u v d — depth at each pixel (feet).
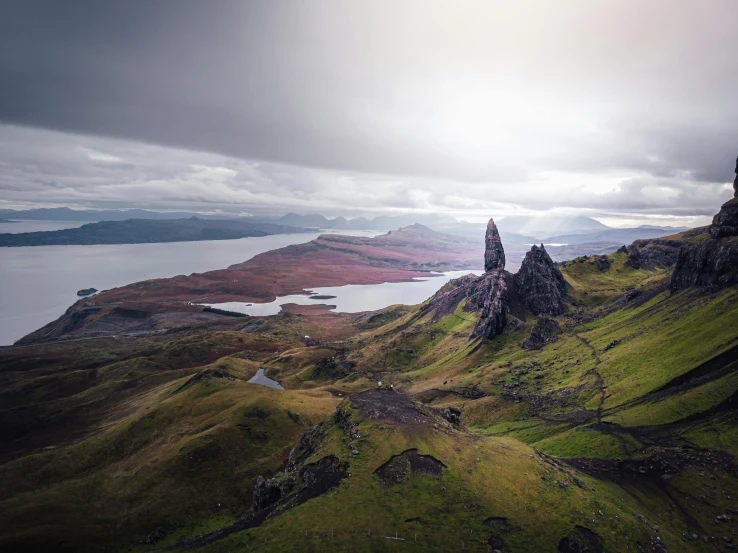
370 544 242.17
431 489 284.20
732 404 394.73
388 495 279.49
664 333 576.61
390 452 317.01
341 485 290.97
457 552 237.04
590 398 510.17
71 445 549.13
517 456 335.47
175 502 431.02
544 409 535.60
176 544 360.89
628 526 276.21
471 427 560.61
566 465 355.97
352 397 418.10
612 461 373.81
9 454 625.82
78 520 394.73
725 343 464.24
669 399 433.48
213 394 635.25
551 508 278.87
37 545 357.20
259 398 597.93
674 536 282.97
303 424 572.51
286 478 335.67
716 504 309.42
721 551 272.31
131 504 424.46
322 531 254.27
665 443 381.19
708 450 359.66
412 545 240.73
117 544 375.45
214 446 501.15
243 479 470.80
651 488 337.72
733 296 551.59
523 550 240.94
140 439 545.85
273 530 265.34
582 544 251.19
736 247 626.64
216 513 425.69
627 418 431.02
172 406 611.88
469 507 270.46
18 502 409.49
